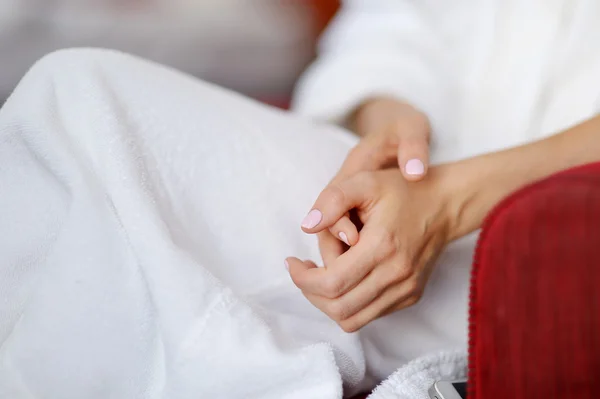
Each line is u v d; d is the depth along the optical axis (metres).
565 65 1.08
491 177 0.81
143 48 2.27
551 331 0.60
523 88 1.10
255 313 0.72
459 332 0.84
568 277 0.59
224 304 0.71
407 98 1.12
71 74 0.75
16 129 0.73
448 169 0.81
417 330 0.83
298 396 0.71
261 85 2.41
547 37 1.08
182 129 0.78
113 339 0.73
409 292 0.77
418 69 1.14
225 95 0.85
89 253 0.72
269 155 0.81
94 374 0.73
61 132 0.73
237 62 2.39
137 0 2.35
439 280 0.85
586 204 0.59
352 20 1.28
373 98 1.14
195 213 0.76
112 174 0.73
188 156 0.77
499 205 0.62
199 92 0.82
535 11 1.09
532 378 0.61
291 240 0.79
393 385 0.73
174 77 0.82
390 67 1.15
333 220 0.75
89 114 0.74
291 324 0.76
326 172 0.83
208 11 2.41
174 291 0.71
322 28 2.54
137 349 0.73
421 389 0.73
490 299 0.62
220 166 0.79
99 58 0.77
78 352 0.73
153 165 0.76
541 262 0.60
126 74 0.78
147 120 0.77
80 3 2.24
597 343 0.59
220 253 0.77
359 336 0.79
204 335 0.71
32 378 0.72
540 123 1.10
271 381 0.72
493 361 0.63
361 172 0.78
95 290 0.72
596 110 1.07
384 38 1.18
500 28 1.11
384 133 0.83
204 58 2.35
